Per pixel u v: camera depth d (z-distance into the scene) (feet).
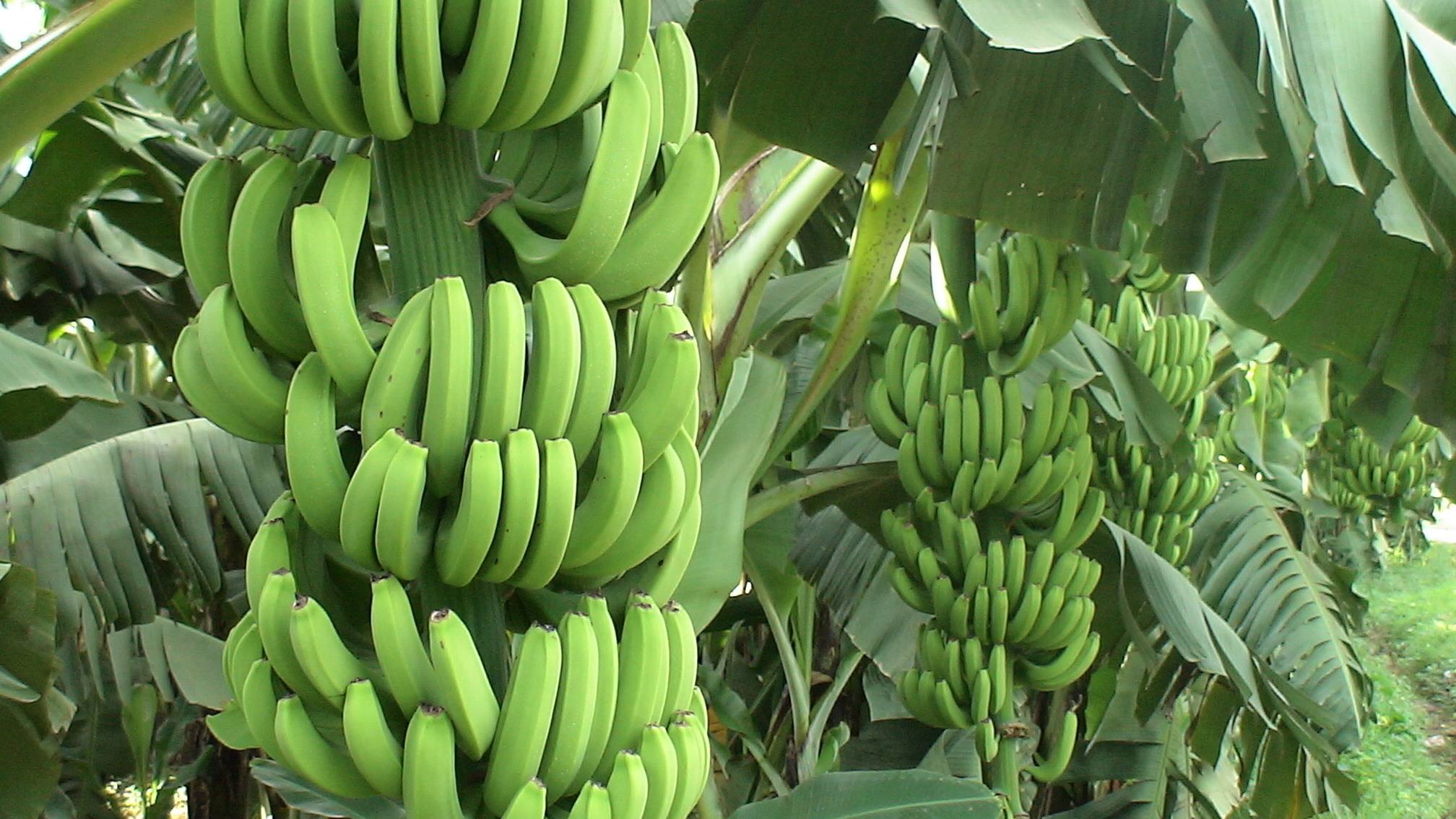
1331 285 9.71
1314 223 9.15
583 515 5.77
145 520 10.00
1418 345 9.44
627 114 5.72
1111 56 7.52
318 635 5.53
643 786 5.70
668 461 5.94
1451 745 37.11
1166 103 8.18
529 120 5.85
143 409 12.42
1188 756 17.40
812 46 7.77
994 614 10.70
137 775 15.21
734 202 11.32
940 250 11.23
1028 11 6.94
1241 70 7.72
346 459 5.93
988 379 10.99
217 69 5.56
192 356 5.80
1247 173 8.59
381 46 5.47
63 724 9.32
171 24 7.05
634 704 5.93
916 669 11.39
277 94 5.63
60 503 9.66
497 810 5.73
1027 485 10.93
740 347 9.76
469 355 5.60
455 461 5.64
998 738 10.70
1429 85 8.03
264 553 5.77
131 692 14.47
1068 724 11.22
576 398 5.74
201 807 17.02
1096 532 13.26
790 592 12.59
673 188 5.90
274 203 5.73
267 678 5.74
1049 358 12.66
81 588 9.53
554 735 5.70
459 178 5.93
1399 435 10.85
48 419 10.35
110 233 13.91
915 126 7.51
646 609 5.97
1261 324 10.02
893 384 11.70
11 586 8.24
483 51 5.56
